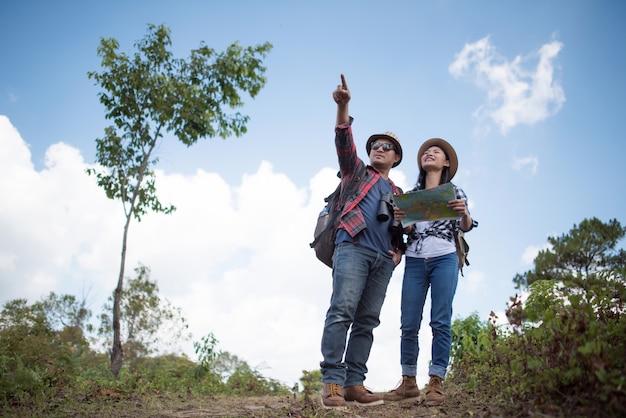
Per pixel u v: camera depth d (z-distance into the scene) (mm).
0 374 5004
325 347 4219
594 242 20531
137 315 14594
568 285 4062
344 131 4395
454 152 4781
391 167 4945
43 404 4754
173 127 13156
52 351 6637
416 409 4145
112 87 12883
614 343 3488
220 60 13445
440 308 4328
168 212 13188
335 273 4359
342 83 4391
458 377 5969
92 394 5668
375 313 4555
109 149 12867
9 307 11523
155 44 13141
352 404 4438
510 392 3602
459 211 4102
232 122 13789
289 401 5926
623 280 4059
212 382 10078
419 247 4488
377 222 4457
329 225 4488
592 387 3068
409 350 4508
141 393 6516
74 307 15180
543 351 3436
